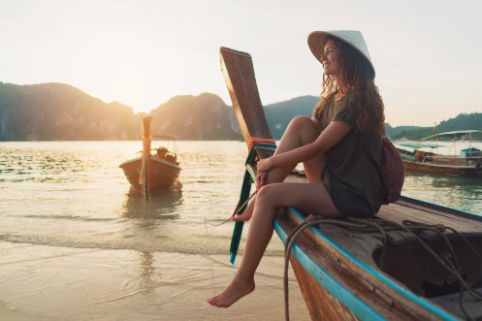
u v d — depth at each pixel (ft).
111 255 18.03
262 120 13.32
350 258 5.18
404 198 10.58
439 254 6.99
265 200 7.30
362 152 7.18
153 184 43.73
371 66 7.30
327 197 7.16
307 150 7.29
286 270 6.36
